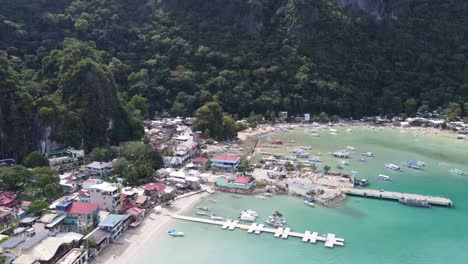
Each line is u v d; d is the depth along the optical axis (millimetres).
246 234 119000
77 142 181375
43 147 175000
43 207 122500
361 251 111000
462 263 106625
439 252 111750
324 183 159000
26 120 173875
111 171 162375
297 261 105562
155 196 140875
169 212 132500
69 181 145500
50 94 198875
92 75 197875
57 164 163125
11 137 169875
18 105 173625
